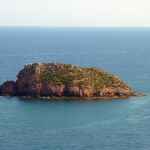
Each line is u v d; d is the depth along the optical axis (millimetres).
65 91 184750
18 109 167500
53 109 167875
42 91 185000
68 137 135000
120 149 124938
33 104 174375
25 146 126688
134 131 141625
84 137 135375
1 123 149625
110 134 138375
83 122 151625
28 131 141000
